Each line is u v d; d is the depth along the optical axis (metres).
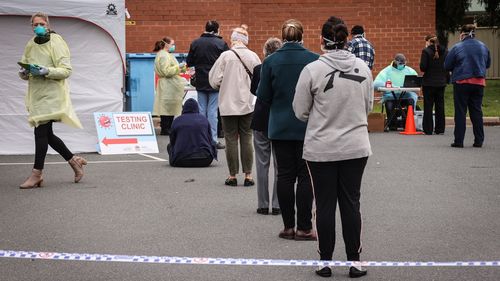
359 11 26.02
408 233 9.08
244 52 11.98
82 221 9.77
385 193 11.63
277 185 8.84
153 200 11.14
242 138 12.20
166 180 12.88
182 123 14.41
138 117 16.67
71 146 16.30
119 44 16.30
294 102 7.32
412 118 20.45
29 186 12.12
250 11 25.80
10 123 15.95
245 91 11.91
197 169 14.13
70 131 16.27
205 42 16.66
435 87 20.09
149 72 22.53
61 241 8.74
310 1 25.88
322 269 7.31
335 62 7.22
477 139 17.20
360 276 7.29
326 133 7.18
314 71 7.22
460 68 16.91
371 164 14.66
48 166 14.52
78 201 11.07
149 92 22.55
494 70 42.97
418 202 10.95
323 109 7.19
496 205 10.73
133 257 7.11
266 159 10.12
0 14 15.52
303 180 8.70
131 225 9.55
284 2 25.81
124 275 7.39
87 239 8.83
